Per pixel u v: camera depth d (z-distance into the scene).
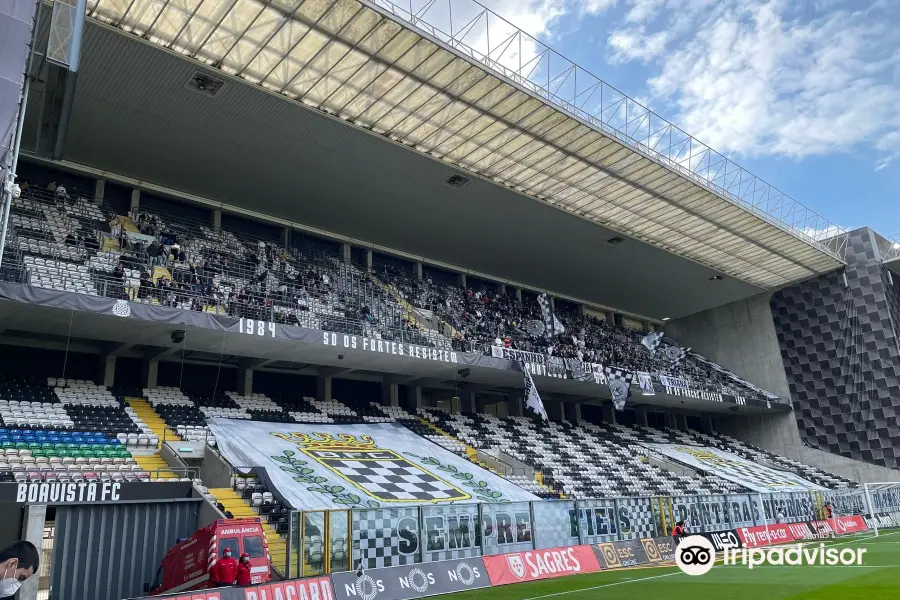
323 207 28.84
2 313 18.05
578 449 32.69
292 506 16.30
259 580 12.51
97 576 14.07
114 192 25.67
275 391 27.64
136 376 23.88
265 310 23.36
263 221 29.55
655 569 17.33
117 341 21.61
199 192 26.95
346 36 19.11
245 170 25.38
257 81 20.56
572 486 26.78
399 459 22.75
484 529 15.55
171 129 22.39
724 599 11.65
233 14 17.84
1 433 16.56
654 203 30.81
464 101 22.41
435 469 22.66
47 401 19.08
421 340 27.50
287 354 24.22
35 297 16.61
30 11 12.98
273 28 18.50
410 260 35.38
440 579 13.86
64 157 23.72
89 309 17.47
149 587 14.50
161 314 18.91
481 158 25.95
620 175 28.00
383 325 27.53
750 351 47.47
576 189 28.95
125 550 14.64
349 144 24.22
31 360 21.73
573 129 24.45
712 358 49.16
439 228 31.73
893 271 44.47
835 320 43.91
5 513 13.91
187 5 17.36
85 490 14.23
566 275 39.41
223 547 12.45
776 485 35.12
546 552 16.31
